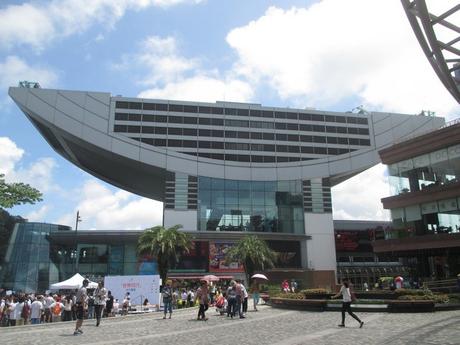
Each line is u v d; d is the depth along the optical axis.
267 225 70.19
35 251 67.19
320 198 73.06
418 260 44.44
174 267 64.06
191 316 24.22
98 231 66.62
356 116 78.25
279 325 17.62
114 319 23.30
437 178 40.19
